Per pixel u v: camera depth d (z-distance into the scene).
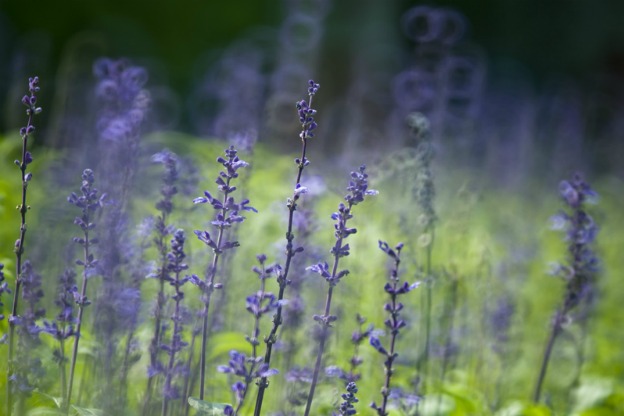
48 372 5.40
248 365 6.35
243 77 11.88
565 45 33.16
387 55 23.94
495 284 9.81
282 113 11.53
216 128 11.28
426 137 6.63
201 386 4.81
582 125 17.67
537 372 9.11
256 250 8.61
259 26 27.08
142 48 25.97
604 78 29.25
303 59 14.59
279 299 4.60
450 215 10.47
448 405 6.97
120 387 5.21
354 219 8.59
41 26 24.62
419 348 7.58
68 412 4.99
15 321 4.82
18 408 4.78
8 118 14.54
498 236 11.45
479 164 15.89
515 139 17.08
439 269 8.44
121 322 5.28
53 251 7.32
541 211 15.23
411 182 7.14
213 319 6.27
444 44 11.27
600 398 8.11
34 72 13.55
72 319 4.98
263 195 9.85
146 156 7.93
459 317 8.54
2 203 8.88
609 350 10.07
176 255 5.04
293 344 6.62
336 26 23.98
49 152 9.55
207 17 26.48
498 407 7.75
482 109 17.78
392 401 6.61
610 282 11.84
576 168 16.56
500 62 33.09
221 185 4.73
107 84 6.64
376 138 12.59
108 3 25.16
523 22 33.38
